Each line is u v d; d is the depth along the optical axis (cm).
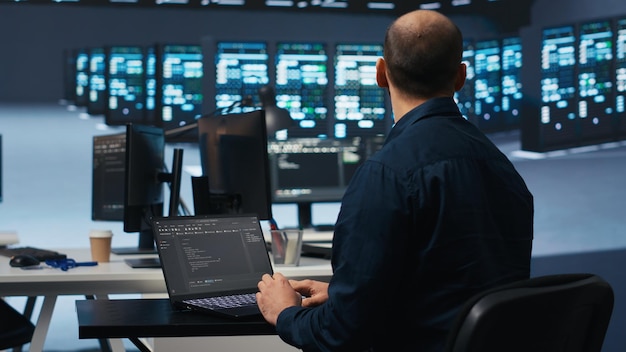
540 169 603
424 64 151
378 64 162
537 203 597
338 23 571
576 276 134
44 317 240
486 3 607
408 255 145
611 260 587
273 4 571
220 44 574
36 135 599
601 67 598
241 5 573
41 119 596
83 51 585
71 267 255
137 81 580
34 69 588
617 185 591
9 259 277
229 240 204
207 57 575
